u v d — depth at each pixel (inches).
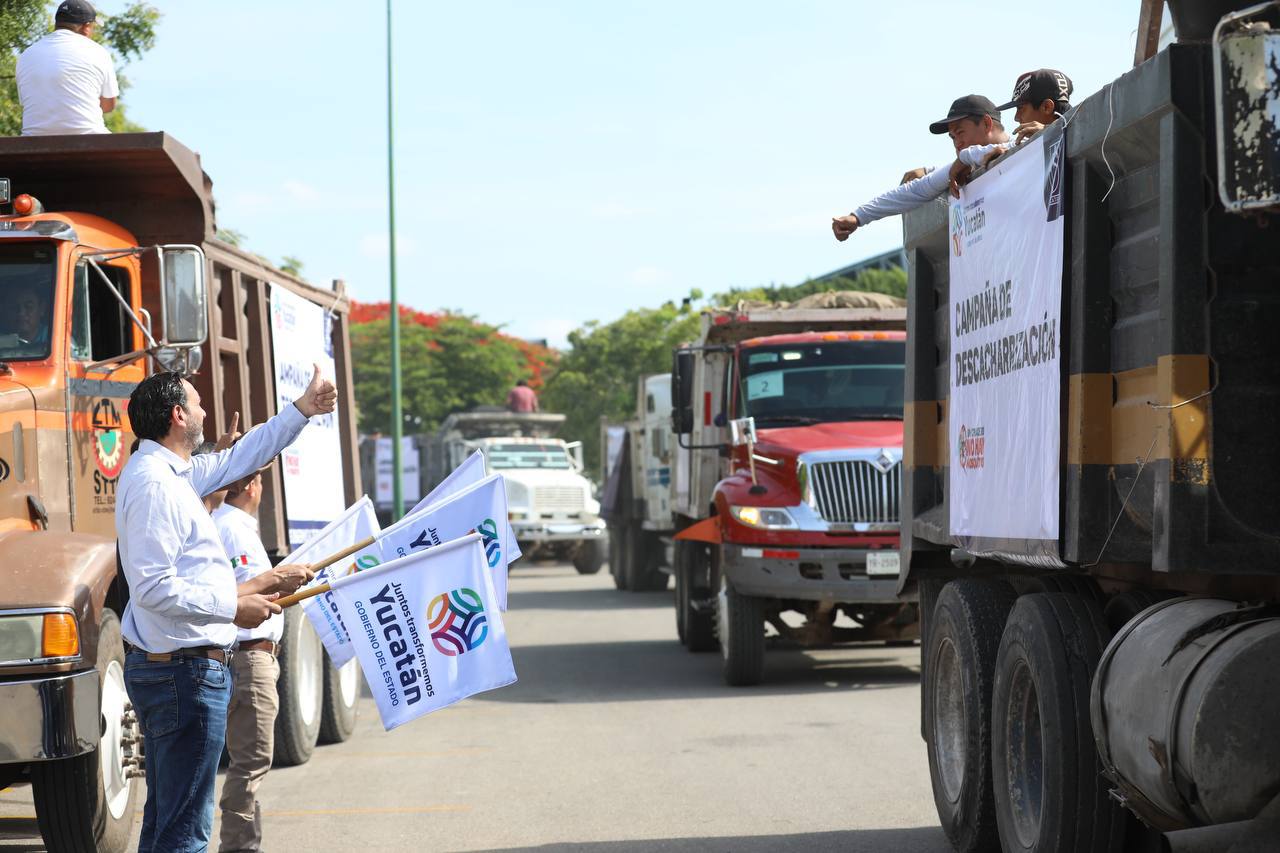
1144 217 203.8
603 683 590.6
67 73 366.3
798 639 577.0
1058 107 273.4
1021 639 244.5
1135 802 206.2
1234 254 185.2
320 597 263.3
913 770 386.3
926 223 308.2
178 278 317.4
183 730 212.7
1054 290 224.5
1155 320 199.8
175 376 219.5
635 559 1112.8
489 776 395.2
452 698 236.2
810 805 345.1
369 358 2723.9
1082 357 214.8
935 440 315.9
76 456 317.4
